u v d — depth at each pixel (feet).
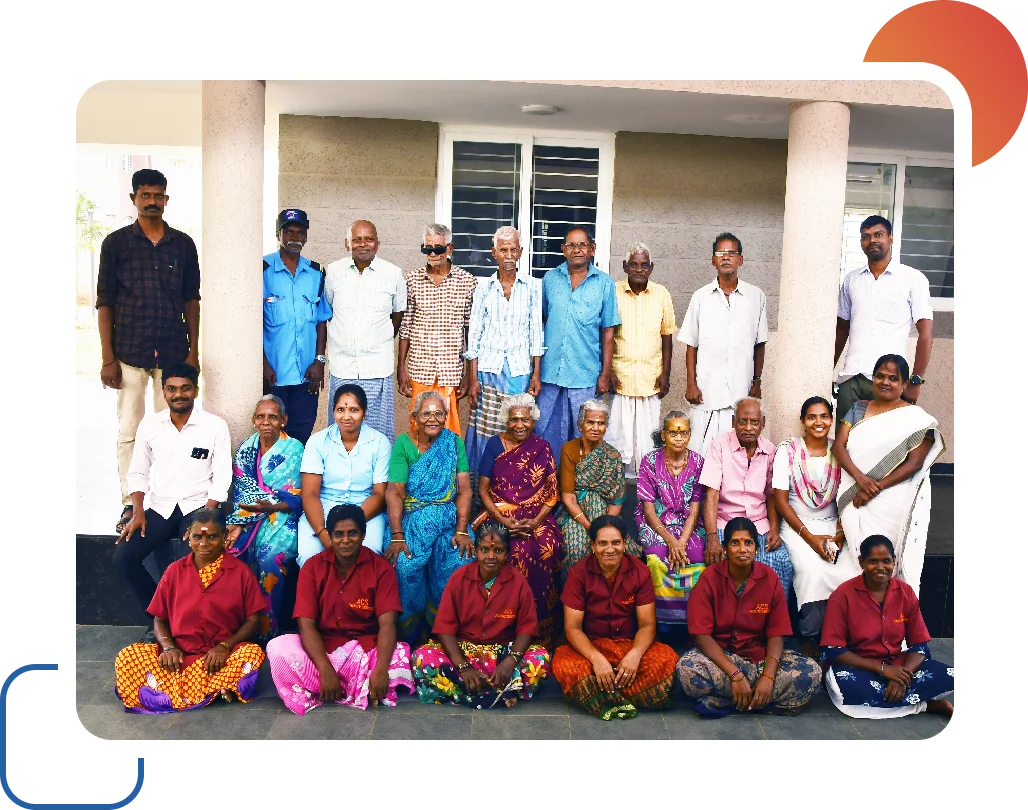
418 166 20.77
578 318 17.51
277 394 17.52
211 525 13.53
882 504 15.02
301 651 13.43
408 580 14.75
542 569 14.90
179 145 23.68
